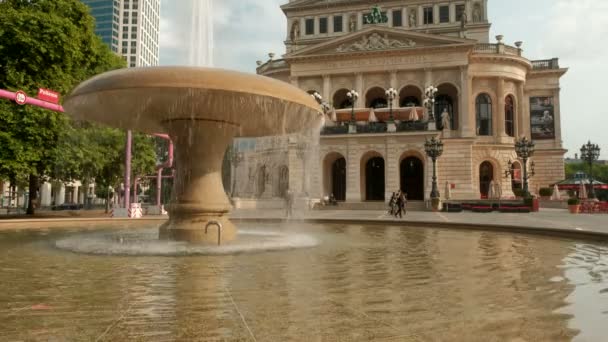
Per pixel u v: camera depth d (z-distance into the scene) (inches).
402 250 354.6
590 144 1601.9
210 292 191.5
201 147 378.3
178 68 307.6
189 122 370.6
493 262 291.4
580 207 1306.6
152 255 304.2
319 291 195.9
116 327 140.6
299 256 308.5
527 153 1518.2
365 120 1800.0
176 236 368.5
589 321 151.0
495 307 169.9
